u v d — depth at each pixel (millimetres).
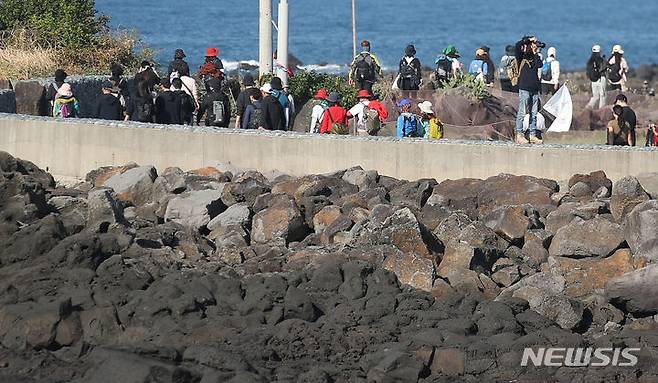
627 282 50500
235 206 61625
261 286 49281
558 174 65062
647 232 53656
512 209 57625
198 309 47656
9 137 71000
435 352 44781
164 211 62219
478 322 47844
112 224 56812
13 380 42812
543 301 49562
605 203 59125
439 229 57594
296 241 60375
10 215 56344
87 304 47375
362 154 66875
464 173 65812
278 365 44438
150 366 41500
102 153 69688
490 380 44281
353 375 43875
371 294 49844
